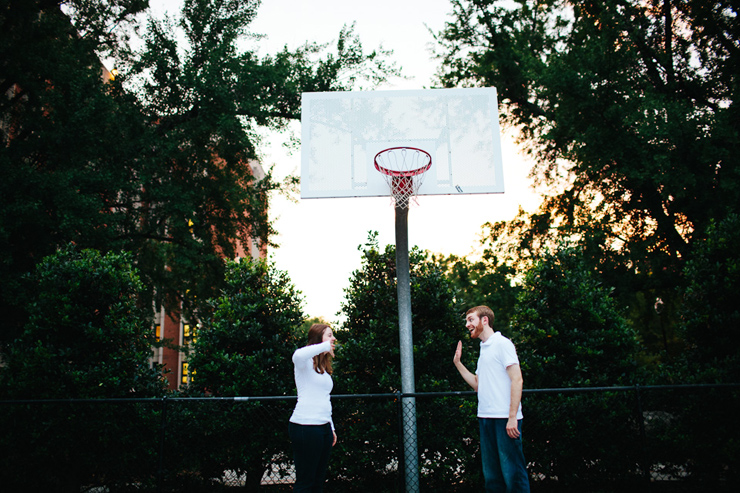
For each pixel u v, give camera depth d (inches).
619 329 282.7
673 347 792.3
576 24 650.8
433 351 271.3
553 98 565.9
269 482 255.1
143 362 262.1
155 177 596.7
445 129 288.2
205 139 652.7
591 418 248.5
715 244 283.3
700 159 472.1
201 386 266.4
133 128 569.6
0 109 521.3
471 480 240.7
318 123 288.5
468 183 278.5
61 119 494.0
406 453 223.5
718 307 275.7
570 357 280.4
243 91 633.6
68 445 232.7
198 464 243.6
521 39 697.6
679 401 250.4
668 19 598.2
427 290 285.4
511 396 157.8
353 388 259.8
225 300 281.3
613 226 653.3
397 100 293.6
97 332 248.7
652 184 561.0
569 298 290.8
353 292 294.8
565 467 250.5
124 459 234.1
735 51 534.0
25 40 500.7
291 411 250.7
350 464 242.8
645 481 235.1
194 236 669.3
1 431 232.4
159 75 622.8
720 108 530.6
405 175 278.1
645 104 486.6
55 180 447.8
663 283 613.3
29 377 236.4
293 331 285.1
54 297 253.0
